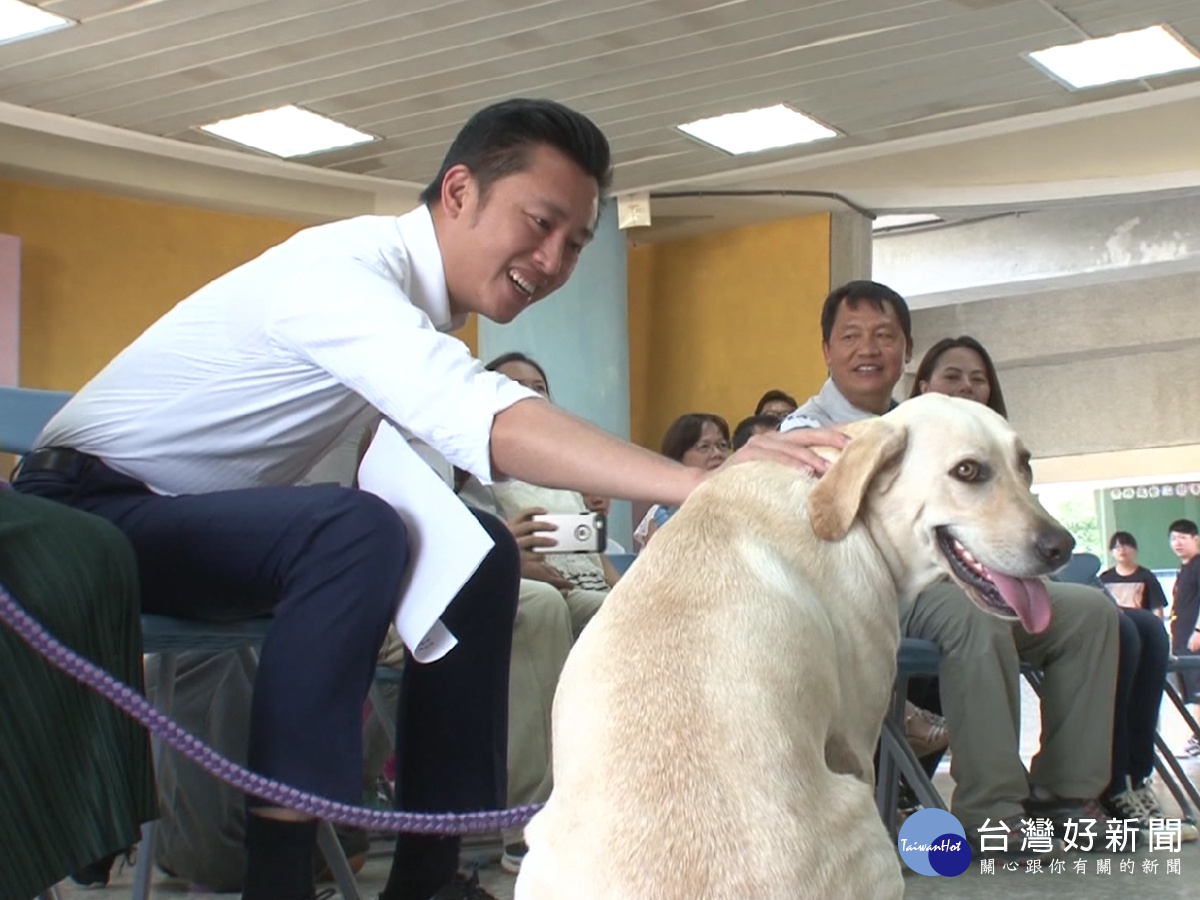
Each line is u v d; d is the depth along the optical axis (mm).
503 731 2268
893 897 1488
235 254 8578
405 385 1884
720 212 8914
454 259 2205
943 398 1870
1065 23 6246
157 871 3559
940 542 1822
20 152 7676
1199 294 13180
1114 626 3762
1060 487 14633
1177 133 7637
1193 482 13961
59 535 1749
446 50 6457
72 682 1665
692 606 1567
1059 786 3760
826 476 1729
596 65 6656
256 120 7438
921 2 5977
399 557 1970
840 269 8812
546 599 3494
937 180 8344
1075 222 10586
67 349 7949
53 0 5895
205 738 2996
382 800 4035
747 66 6691
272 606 2049
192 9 5973
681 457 5391
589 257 8445
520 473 1844
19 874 1539
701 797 1413
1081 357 14211
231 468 2180
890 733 3414
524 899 1448
